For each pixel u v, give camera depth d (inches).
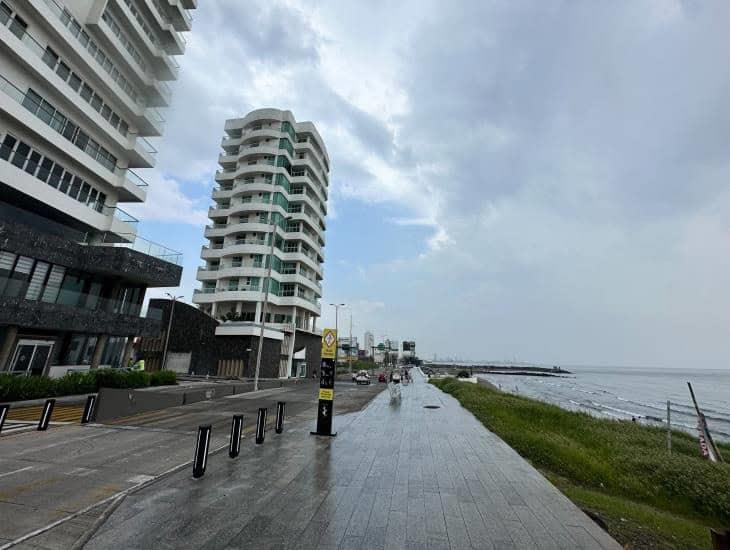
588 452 473.7
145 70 1133.7
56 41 829.8
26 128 759.7
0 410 383.9
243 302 1841.8
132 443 373.7
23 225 713.0
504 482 280.1
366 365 3690.9
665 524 263.1
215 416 556.4
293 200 2133.4
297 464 313.4
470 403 793.6
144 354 1630.2
